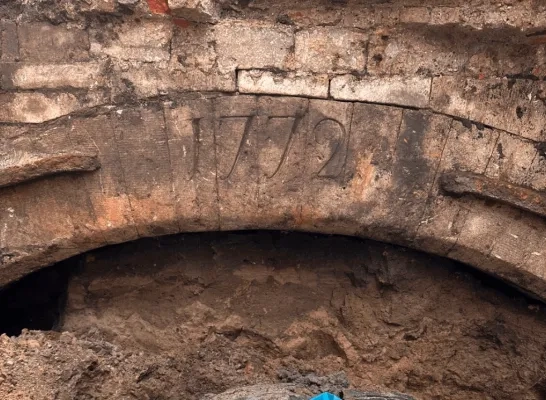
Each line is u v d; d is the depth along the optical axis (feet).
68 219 6.78
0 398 5.47
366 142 6.70
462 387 7.18
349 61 6.68
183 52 6.65
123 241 6.92
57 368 5.82
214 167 6.73
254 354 7.06
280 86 6.65
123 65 6.68
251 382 6.61
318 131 6.70
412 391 7.19
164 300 7.36
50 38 6.64
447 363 7.18
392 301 7.20
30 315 7.88
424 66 6.68
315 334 7.31
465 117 6.65
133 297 7.36
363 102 6.68
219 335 7.13
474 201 6.71
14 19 6.64
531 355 7.10
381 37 6.67
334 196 6.75
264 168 6.72
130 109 6.66
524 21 6.34
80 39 6.66
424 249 6.87
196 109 6.67
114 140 6.68
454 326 7.21
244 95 6.67
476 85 6.63
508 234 6.72
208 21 6.58
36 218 6.79
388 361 7.17
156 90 6.68
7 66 6.64
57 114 6.68
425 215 6.73
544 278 6.73
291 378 6.69
